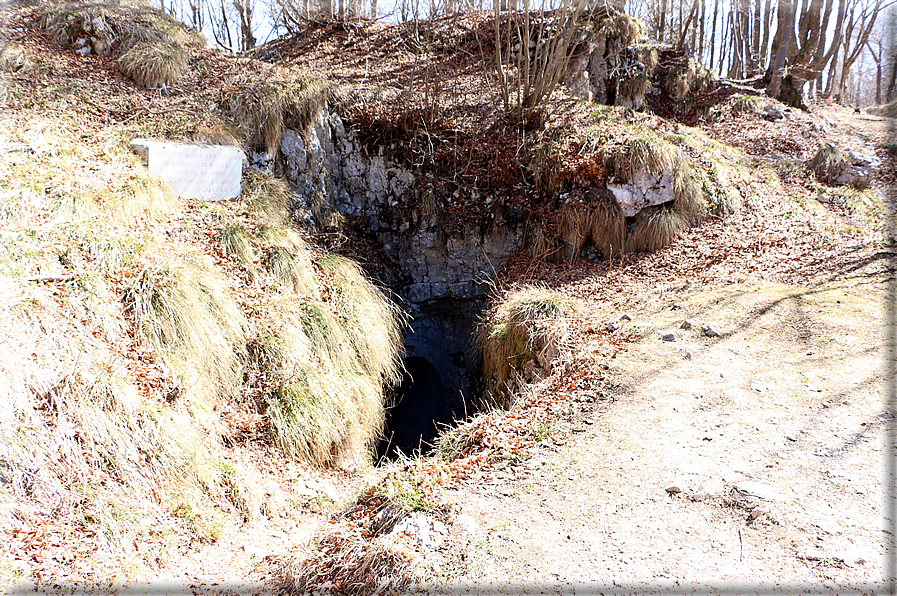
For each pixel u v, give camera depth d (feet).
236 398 15.84
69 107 22.13
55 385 11.76
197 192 21.65
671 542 8.97
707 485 10.32
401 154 28.71
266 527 12.62
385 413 21.47
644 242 26.05
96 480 11.08
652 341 17.53
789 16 43.39
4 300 12.44
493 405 21.02
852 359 14.52
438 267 29.04
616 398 14.61
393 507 11.07
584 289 23.61
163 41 27.86
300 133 26.17
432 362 29.78
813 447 11.07
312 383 16.43
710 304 19.74
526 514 10.32
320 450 15.75
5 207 15.64
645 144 26.35
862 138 40.50
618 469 11.37
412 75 33.91
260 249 20.06
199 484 12.47
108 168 19.53
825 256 22.29
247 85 26.09
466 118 29.86
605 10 37.45
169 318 15.05
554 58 29.14
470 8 40.42
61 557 9.68
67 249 15.24
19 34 26.40
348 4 41.57
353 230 28.14
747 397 13.47
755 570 8.04
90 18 27.43
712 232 25.91
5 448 10.36
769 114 39.86
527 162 28.48
